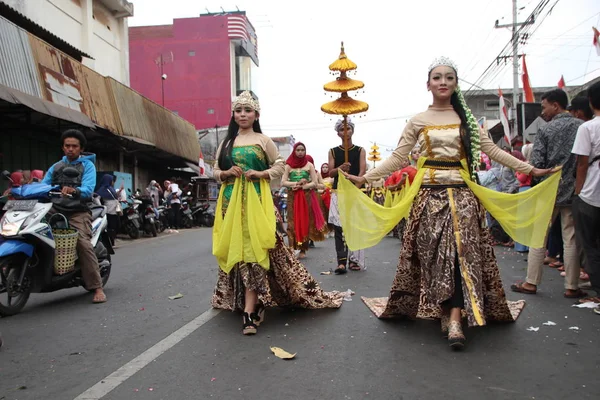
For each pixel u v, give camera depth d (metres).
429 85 3.85
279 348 3.45
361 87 6.02
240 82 50.91
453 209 3.63
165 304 5.00
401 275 3.95
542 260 5.06
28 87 10.38
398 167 3.95
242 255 4.02
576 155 4.65
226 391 2.77
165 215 16.64
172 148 19.31
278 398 2.66
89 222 5.37
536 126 14.38
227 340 3.70
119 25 20.70
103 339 3.83
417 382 2.84
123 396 2.72
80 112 12.20
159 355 3.39
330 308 4.58
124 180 16.33
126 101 15.63
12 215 4.78
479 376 2.91
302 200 8.06
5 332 4.11
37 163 13.05
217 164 4.34
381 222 4.02
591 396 2.62
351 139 6.65
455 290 3.54
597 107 4.36
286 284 4.34
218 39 48.72
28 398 2.73
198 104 48.69
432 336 3.69
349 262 6.95
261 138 4.27
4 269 4.66
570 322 4.01
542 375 2.91
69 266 5.09
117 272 7.27
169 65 48.94
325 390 2.75
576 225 4.55
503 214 3.87
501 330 3.82
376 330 3.86
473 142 3.72
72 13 17.00
